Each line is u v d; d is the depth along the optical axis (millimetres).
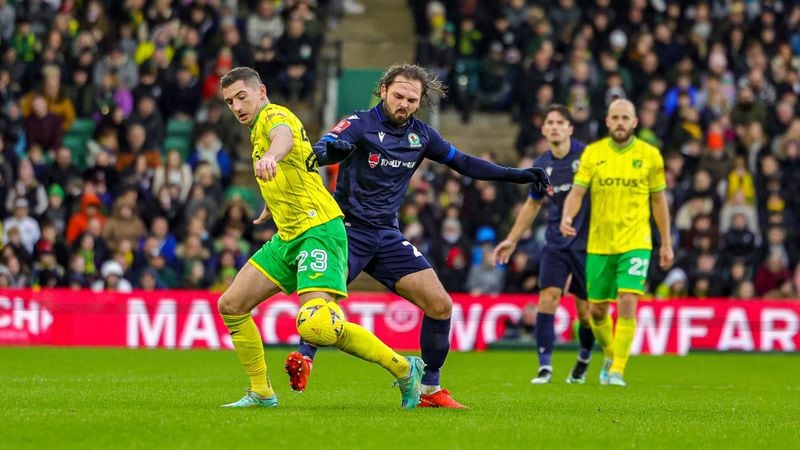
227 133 48562
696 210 44531
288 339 39844
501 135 53594
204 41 51375
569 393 22688
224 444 13492
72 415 16188
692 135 47625
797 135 48719
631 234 25500
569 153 26766
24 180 44219
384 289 47438
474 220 44094
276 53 50188
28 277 41906
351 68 57500
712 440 14703
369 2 60250
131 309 39719
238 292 17031
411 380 17281
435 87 18109
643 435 14992
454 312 40188
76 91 49938
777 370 31953
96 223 42250
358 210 17797
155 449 13148
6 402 18734
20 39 50812
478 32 52062
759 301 40562
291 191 16516
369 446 13414
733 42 52062
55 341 39812
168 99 49812
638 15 52125
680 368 32594
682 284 42594
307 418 15867
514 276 42250
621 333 25688
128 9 52188
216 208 44969
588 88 49688
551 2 53906
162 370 28531
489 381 26234
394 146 17797
